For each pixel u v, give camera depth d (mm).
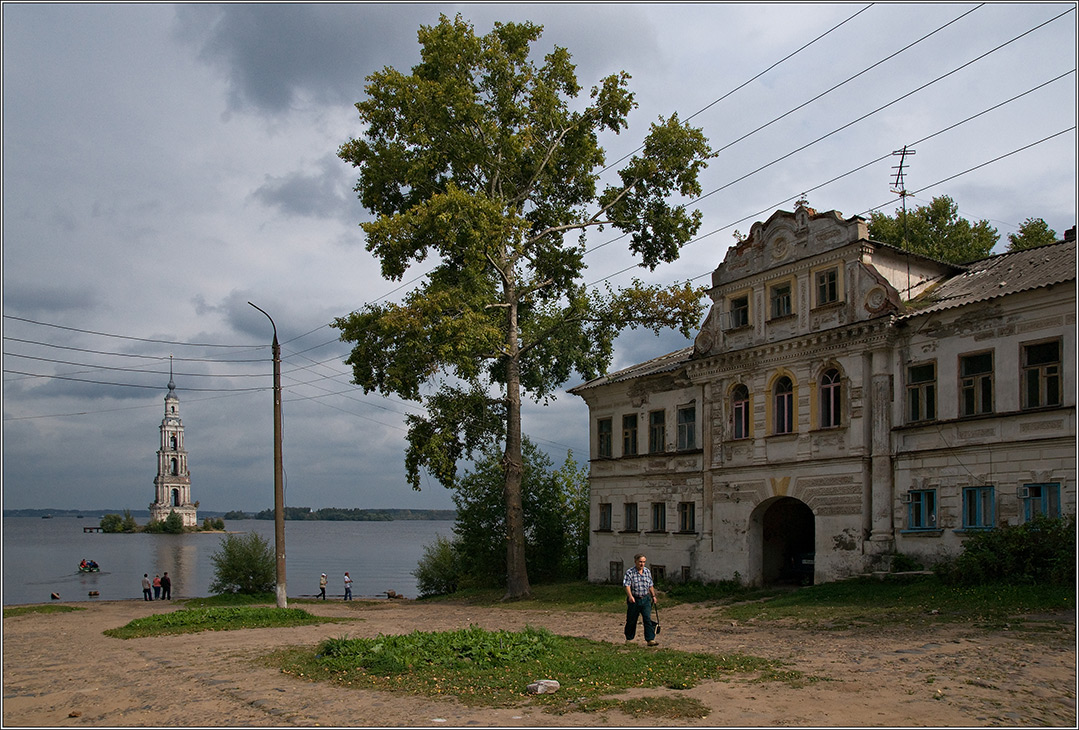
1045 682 12477
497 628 25188
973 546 23359
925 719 10445
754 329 32312
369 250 33000
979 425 24719
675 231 37438
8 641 23125
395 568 104125
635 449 39438
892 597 23844
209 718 11539
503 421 39406
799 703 11414
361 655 15148
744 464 32250
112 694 13719
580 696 12023
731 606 28016
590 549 41438
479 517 46219
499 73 35406
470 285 34312
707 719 10625
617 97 36844
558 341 38156
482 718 10945
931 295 28344
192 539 192625
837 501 28406
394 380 32031
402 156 35094
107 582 74688
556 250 39062
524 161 36625
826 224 29516
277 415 31609
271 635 23156
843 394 28641
